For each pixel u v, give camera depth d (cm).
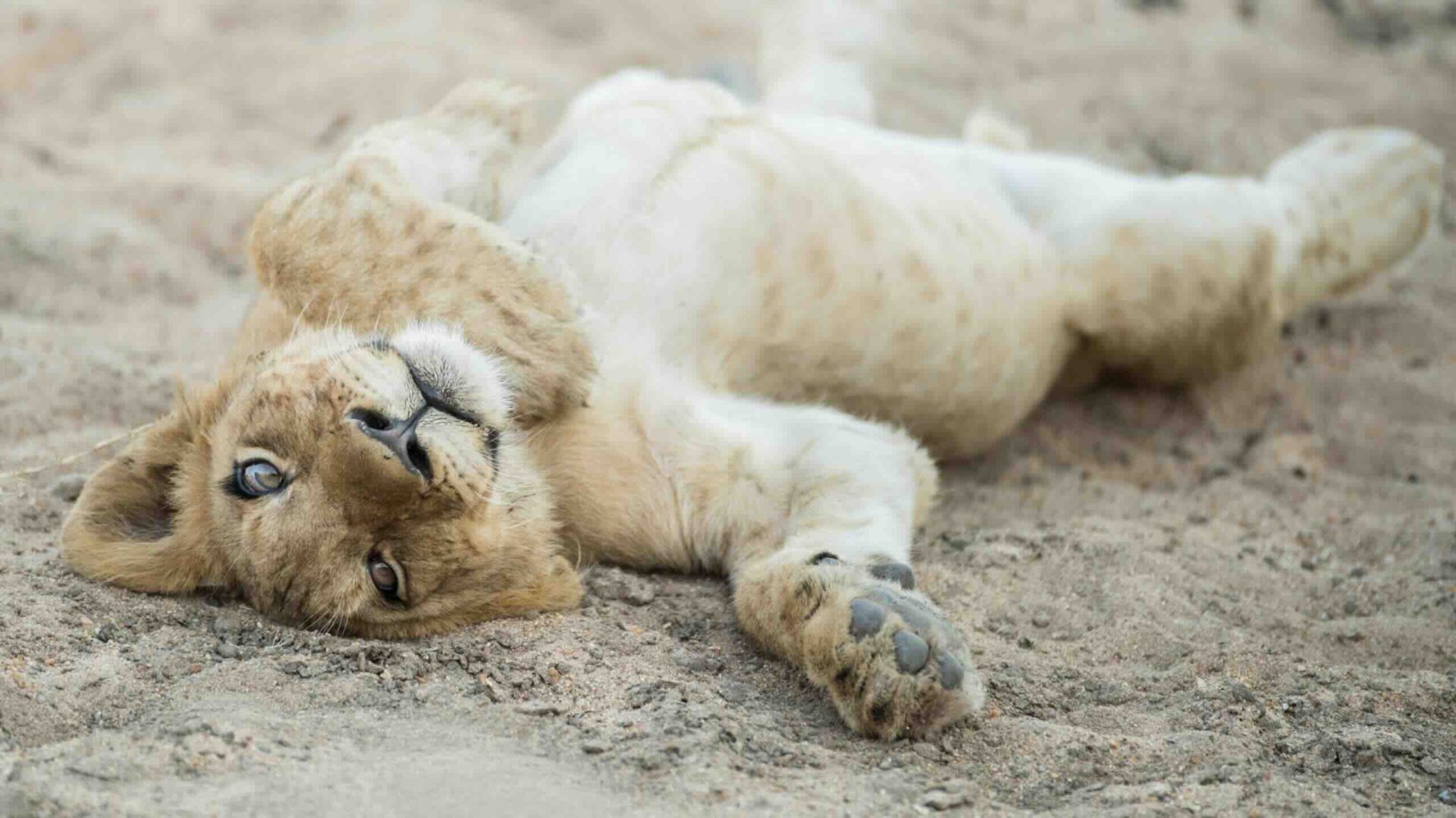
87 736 727
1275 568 1070
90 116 2038
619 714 786
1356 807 727
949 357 1134
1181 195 1291
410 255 941
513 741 754
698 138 1040
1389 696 859
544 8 2338
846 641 790
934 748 781
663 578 992
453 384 885
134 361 1328
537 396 932
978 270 1157
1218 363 1349
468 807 680
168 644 846
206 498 931
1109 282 1284
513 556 918
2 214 1611
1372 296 1617
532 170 1102
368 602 882
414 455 865
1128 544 1080
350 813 666
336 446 860
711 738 757
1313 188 1446
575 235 996
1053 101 2102
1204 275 1287
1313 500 1227
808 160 1072
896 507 947
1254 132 2031
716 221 1003
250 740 721
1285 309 1440
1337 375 1439
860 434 999
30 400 1212
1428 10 2383
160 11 2273
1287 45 2338
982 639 919
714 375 1018
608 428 963
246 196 1725
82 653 829
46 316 1455
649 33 2261
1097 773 762
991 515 1176
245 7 2303
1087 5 2425
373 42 2166
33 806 639
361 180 970
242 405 919
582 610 931
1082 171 1319
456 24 2217
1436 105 2123
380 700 796
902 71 2084
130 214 1689
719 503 967
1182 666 891
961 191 1217
